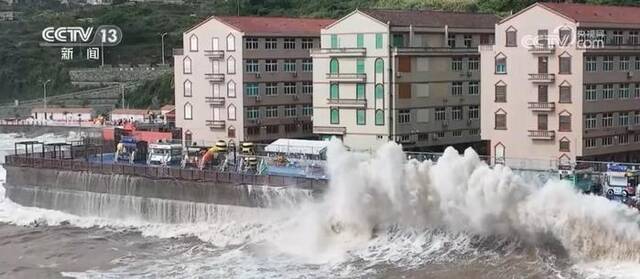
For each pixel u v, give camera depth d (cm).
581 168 8594
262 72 12431
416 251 7700
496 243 7600
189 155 10562
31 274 7875
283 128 12756
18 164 11406
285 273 7375
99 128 17625
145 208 9994
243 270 7556
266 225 8856
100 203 10425
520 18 9969
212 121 12625
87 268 7988
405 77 10981
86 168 10588
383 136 10925
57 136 18650
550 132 9838
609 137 10044
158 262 8056
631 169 8081
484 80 10331
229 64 12350
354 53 11069
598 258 7094
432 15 11700
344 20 11188
